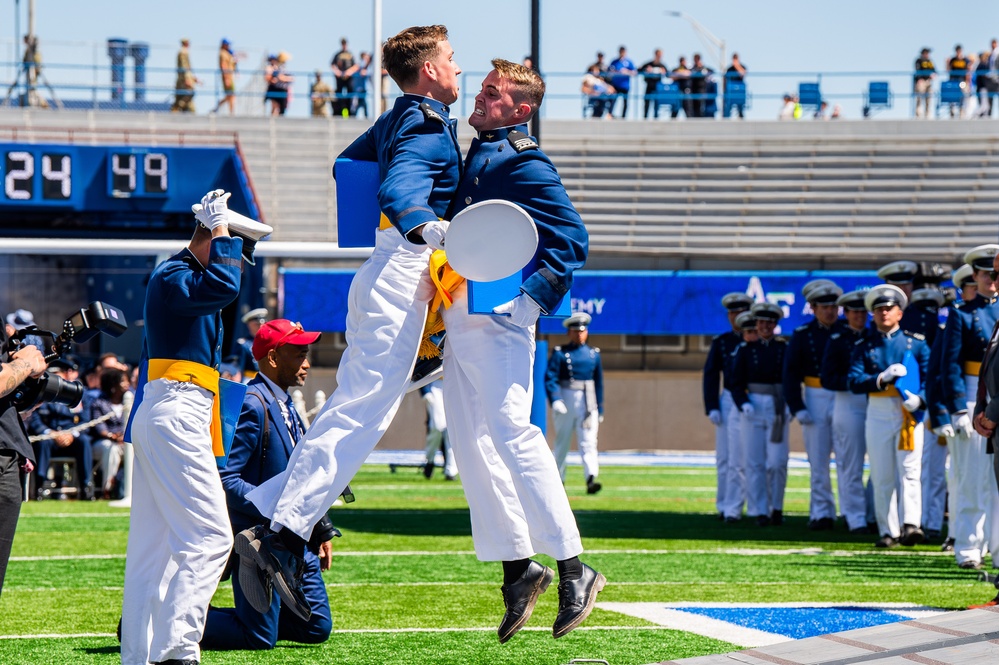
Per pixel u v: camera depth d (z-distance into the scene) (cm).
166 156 3167
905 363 1409
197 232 697
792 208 3622
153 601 687
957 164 3725
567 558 555
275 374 811
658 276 3294
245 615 801
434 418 2373
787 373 1622
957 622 727
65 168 3117
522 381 555
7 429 593
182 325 684
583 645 814
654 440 3297
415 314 559
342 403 558
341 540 1437
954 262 3516
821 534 1554
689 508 1891
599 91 3822
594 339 3338
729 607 973
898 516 1452
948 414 1200
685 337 3334
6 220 3197
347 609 969
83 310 650
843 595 1037
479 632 868
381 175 568
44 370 592
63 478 2072
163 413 679
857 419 1554
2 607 978
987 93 3812
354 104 3750
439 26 577
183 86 3681
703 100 3853
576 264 551
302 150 3681
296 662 763
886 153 3738
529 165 556
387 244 568
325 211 3603
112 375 2061
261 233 699
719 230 3553
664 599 1016
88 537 1470
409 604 994
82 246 1559
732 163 3731
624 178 3709
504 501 577
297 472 553
